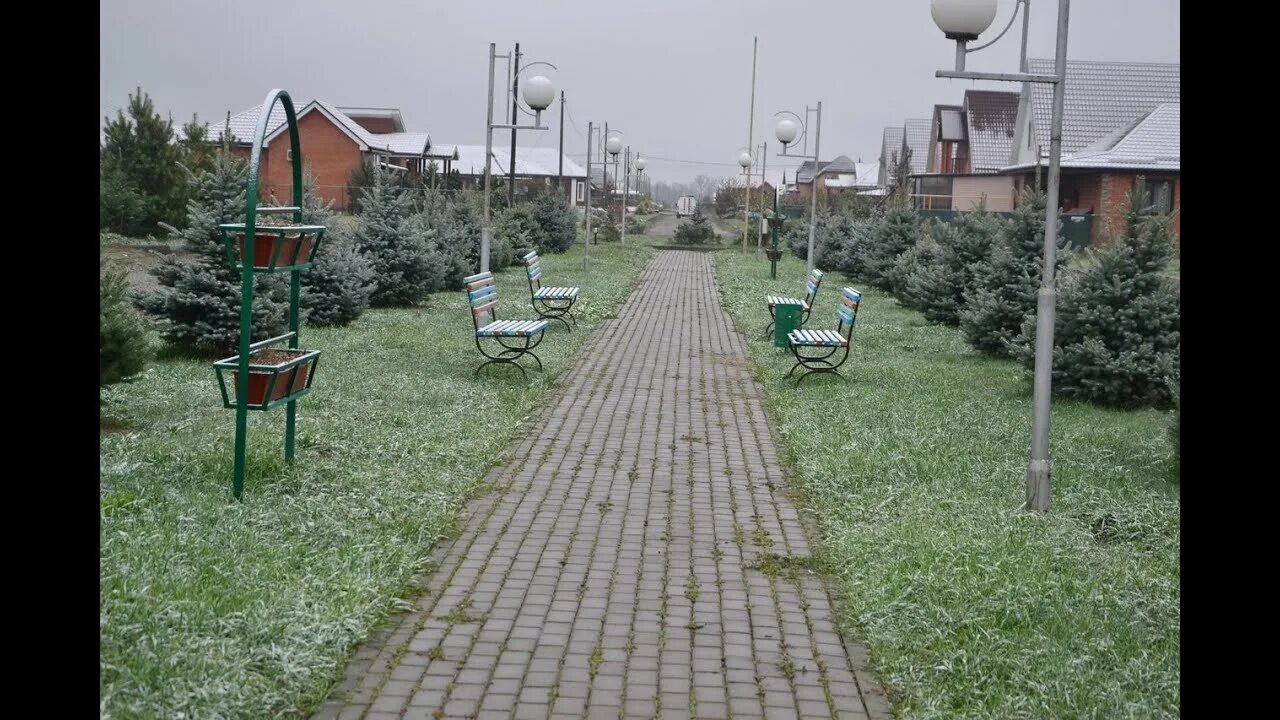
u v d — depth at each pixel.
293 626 5.32
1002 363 15.87
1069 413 12.07
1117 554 7.27
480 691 5.02
